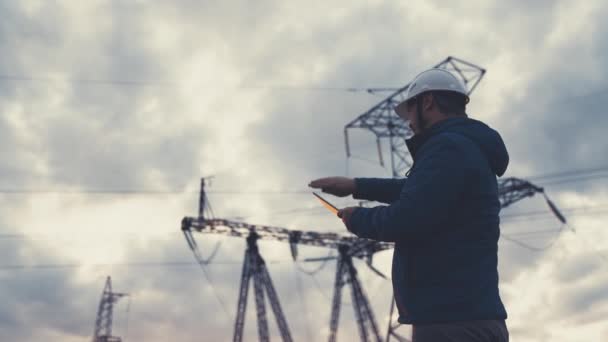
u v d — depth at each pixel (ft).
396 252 7.75
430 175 7.19
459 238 7.22
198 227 159.53
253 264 168.25
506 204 138.72
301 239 169.68
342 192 9.56
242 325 162.30
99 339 370.94
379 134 124.57
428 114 8.46
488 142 7.83
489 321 7.04
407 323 7.37
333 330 163.84
